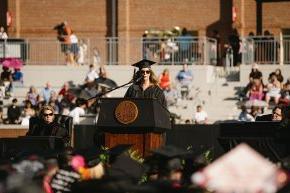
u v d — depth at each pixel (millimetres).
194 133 35438
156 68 54719
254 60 54500
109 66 54844
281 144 24812
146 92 27344
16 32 65875
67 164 18891
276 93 48219
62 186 18109
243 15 63406
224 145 25531
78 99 45656
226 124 26047
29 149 23844
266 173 13203
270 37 54281
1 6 66250
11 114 47250
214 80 54344
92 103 46156
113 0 65188
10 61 54406
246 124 25844
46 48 57562
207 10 64688
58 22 66188
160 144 26953
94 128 36594
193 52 55281
